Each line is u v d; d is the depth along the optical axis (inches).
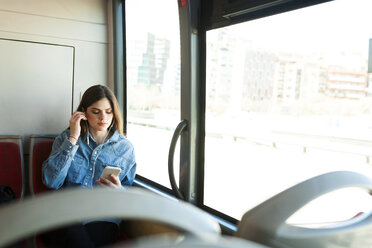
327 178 27.2
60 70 111.9
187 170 81.6
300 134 60.5
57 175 76.9
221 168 77.8
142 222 79.8
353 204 54.7
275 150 65.6
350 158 53.2
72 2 111.3
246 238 23.2
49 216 15.1
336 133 54.7
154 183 101.3
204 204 83.0
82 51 114.9
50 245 68.0
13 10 102.8
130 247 15.4
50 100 111.3
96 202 16.2
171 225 17.9
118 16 112.4
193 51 77.4
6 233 14.2
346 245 26.8
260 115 67.5
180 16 77.7
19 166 95.2
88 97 82.4
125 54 115.0
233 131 73.8
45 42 108.3
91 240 71.9
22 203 15.1
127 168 86.1
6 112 105.3
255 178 70.4
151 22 99.3
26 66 106.7
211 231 19.1
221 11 71.4
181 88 80.8
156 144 100.3
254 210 23.8
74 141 79.2
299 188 25.6
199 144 82.0
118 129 87.4
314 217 59.2
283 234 23.8
